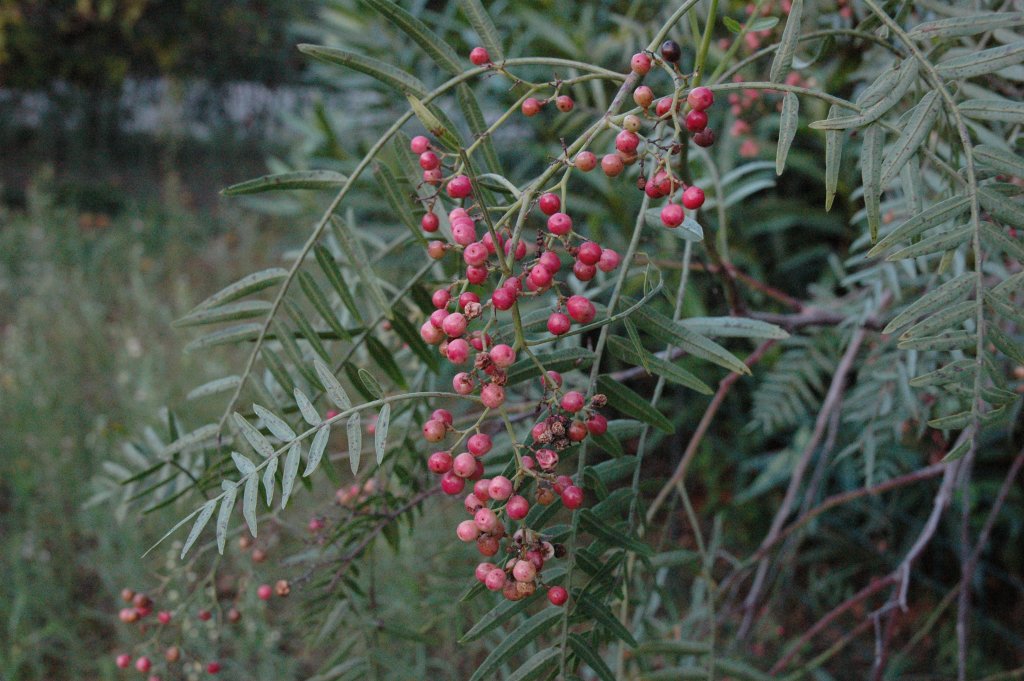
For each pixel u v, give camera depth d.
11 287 1.53
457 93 0.33
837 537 0.85
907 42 0.28
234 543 0.76
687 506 0.42
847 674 0.81
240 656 0.74
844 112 0.28
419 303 0.40
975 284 0.27
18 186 2.14
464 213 0.30
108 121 2.41
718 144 0.65
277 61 2.41
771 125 0.63
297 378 0.43
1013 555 0.85
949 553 0.89
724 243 0.49
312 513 0.45
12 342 1.23
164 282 1.69
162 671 0.44
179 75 2.39
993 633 0.84
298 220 1.36
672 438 0.91
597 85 0.49
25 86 2.28
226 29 2.32
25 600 0.80
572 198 0.76
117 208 2.17
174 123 2.41
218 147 2.46
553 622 0.31
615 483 0.82
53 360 1.26
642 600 0.43
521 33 0.81
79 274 1.50
